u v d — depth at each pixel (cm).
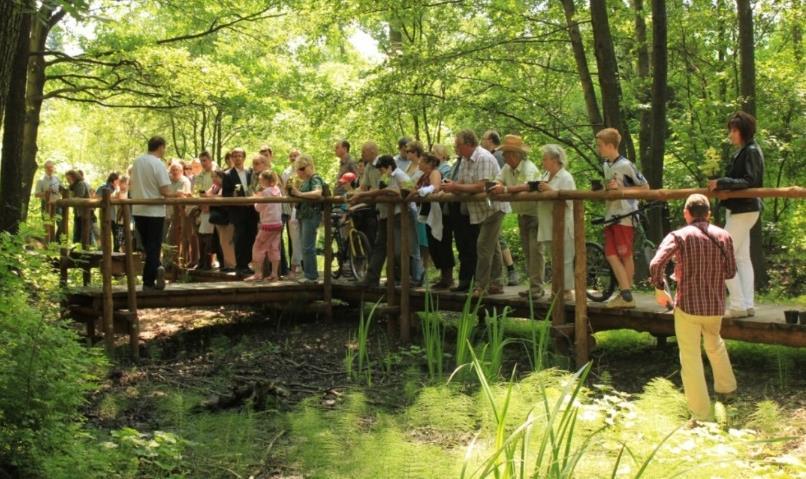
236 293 1034
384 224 1015
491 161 880
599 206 1616
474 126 1553
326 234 1077
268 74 2061
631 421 530
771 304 838
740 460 484
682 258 609
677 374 762
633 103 1354
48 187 1767
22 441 498
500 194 829
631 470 460
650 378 764
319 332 1031
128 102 2056
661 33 1270
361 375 830
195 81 1738
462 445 569
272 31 1838
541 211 834
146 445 542
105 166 3106
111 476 516
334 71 2286
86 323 981
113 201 928
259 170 1159
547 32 1466
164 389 786
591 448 487
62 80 1784
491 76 1548
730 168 704
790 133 1492
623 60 1513
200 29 1834
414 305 980
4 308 605
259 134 2484
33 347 518
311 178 1086
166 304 989
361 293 1041
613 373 789
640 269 1120
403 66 1480
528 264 875
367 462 493
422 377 809
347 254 1149
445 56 1469
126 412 705
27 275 795
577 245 788
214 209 1204
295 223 1164
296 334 1029
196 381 823
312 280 1101
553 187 827
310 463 534
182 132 2820
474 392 725
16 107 1140
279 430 647
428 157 937
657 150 1292
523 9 1480
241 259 1188
